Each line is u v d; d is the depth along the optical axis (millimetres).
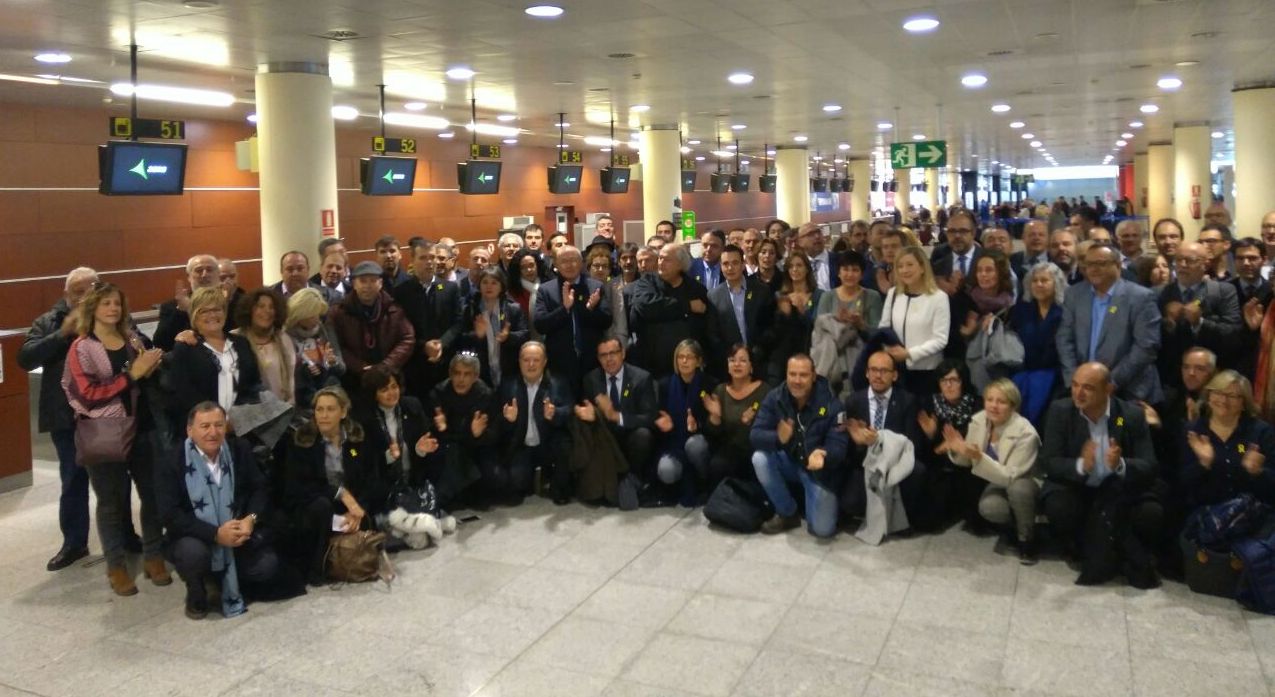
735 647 4355
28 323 12328
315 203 9492
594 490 6410
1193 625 4434
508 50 9109
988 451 5418
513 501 6598
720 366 6801
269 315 5453
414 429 5969
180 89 11438
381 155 12391
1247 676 3939
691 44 9055
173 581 5379
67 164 12805
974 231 7496
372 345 6262
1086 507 5078
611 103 14055
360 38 8227
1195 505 4863
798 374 5730
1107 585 4938
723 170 31859
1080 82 13195
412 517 5680
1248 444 4719
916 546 5602
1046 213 21719
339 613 4859
